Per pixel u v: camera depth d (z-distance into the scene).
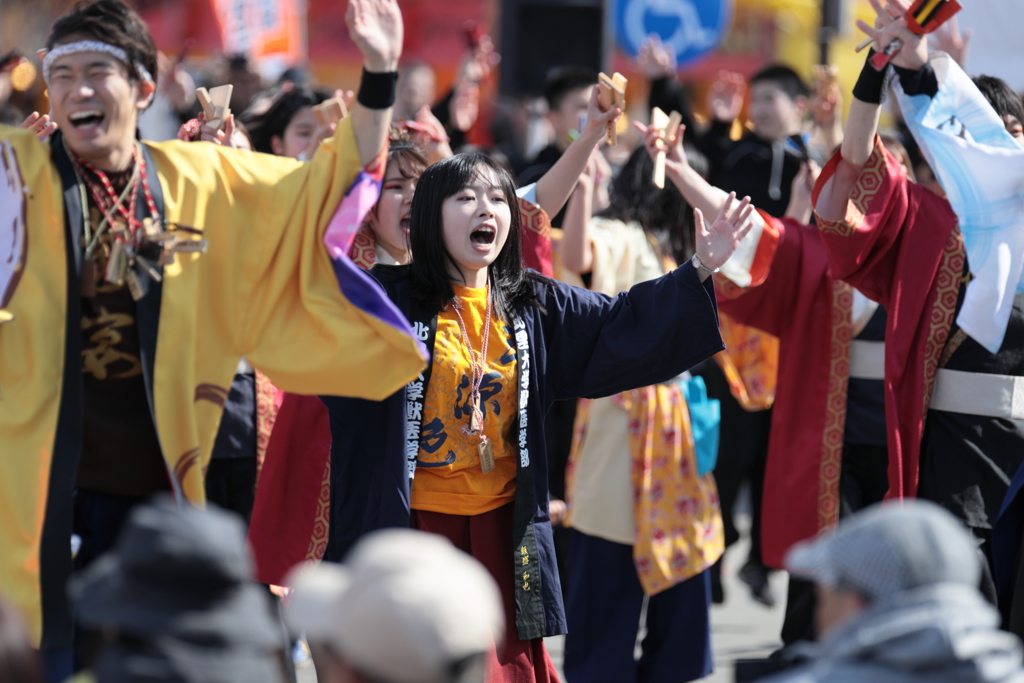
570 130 24.50
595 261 17.22
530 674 12.52
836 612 7.40
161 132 26.64
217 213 11.12
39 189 10.64
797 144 18.20
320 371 11.16
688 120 25.19
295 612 6.75
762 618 22.42
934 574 7.04
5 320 10.34
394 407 12.23
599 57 32.94
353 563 6.78
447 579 6.34
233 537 6.80
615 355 12.86
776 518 16.95
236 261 11.16
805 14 45.06
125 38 10.62
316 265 11.28
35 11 44.53
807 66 46.97
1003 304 14.34
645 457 16.89
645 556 16.73
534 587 12.46
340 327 11.14
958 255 14.78
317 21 52.34
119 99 10.57
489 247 12.59
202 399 11.02
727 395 22.77
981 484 14.70
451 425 12.49
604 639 16.91
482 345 12.62
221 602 6.73
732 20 47.94
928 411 14.90
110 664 6.66
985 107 14.47
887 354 14.76
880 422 16.59
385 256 14.77
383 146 11.28
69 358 10.50
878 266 15.08
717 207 16.34
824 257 16.70
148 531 6.68
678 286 12.77
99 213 10.81
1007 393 14.66
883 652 7.06
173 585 6.64
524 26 32.94
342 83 52.19
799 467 16.78
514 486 12.89
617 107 14.86
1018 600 14.06
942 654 6.90
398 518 12.11
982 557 14.71
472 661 6.43
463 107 25.25
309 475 13.70
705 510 17.27
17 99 24.50
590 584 16.97
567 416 20.56
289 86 19.53
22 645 6.68
